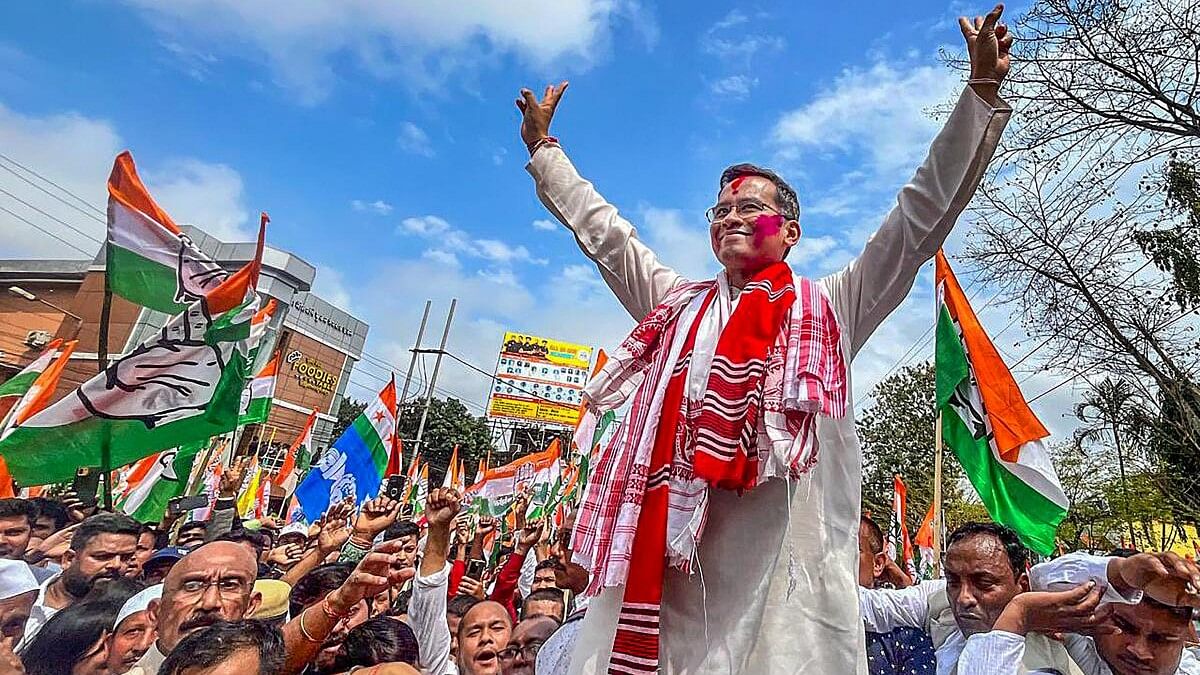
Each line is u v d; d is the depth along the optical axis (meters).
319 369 49.16
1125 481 16.62
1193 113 11.86
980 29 2.02
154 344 7.07
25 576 4.79
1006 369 6.74
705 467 1.89
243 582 4.61
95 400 6.78
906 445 32.28
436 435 53.81
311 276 39.44
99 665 4.31
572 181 2.80
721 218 2.33
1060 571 3.71
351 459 11.78
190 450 8.20
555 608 6.04
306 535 8.81
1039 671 3.44
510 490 15.91
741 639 1.90
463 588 7.82
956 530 4.05
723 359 2.02
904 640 4.08
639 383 2.40
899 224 2.15
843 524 2.04
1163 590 2.86
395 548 3.99
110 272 6.98
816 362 2.00
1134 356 12.88
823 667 1.90
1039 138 12.76
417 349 35.53
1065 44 12.40
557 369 57.22
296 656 3.84
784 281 2.20
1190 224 12.80
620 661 1.82
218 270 7.41
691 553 1.90
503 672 5.28
